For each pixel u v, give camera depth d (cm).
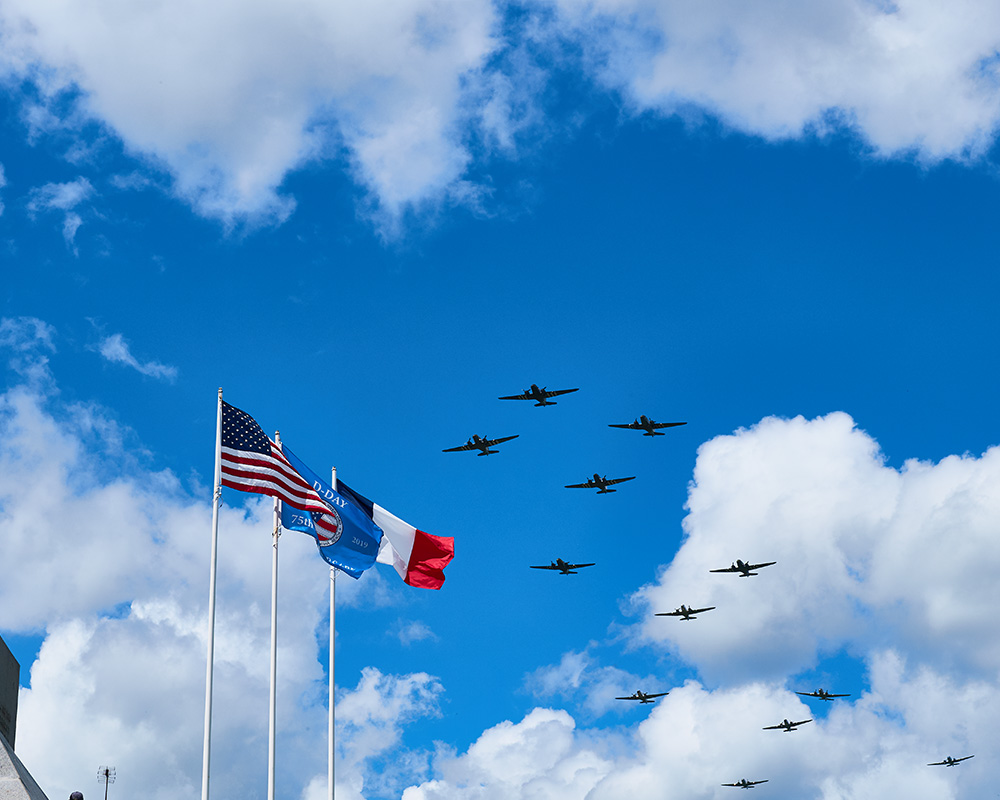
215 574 3148
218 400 3409
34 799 2000
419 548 3934
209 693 3005
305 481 3494
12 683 2258
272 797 3469
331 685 4006
